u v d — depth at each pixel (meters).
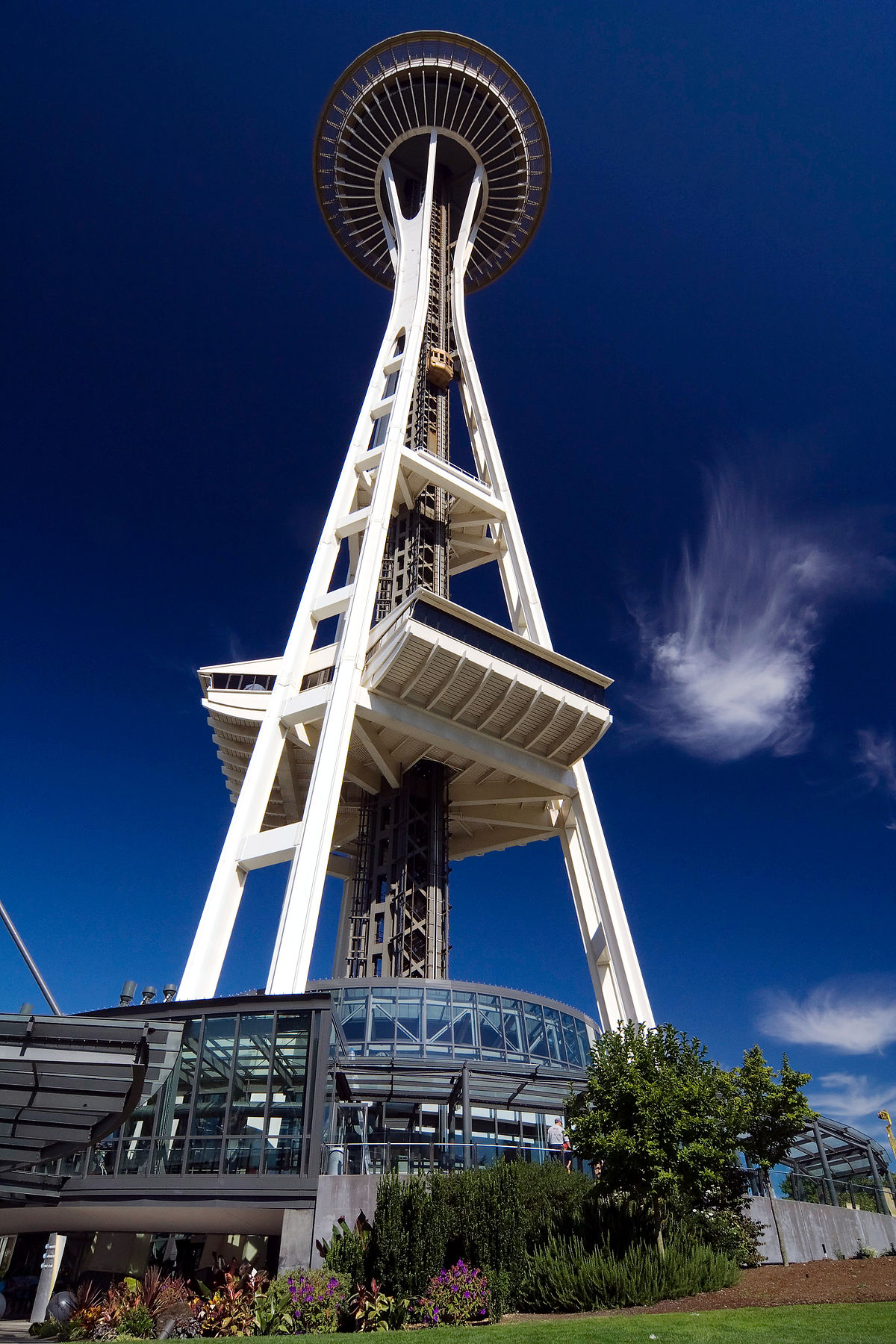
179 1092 21.14
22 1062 12.77
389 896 41.22
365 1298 14.94
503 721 41.00
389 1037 29.84
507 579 49.34
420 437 50.28
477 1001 31.73
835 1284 15.56
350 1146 21.08
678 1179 15.64
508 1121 28.72
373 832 43.97
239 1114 20.38
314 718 37.88
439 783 44.41
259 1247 24.45
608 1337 10.77
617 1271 14.75
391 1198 16.58
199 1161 19.94
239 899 33.09
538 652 40.47
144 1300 17.48
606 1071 17.39
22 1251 26.59
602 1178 16.48
